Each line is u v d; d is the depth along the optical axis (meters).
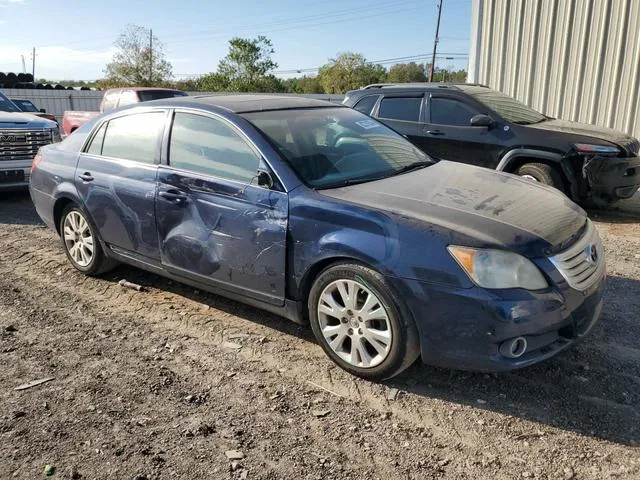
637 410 3.15
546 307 3.06
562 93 11.24
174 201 4.26
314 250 3.52
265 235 3.74
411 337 3.27
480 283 3.04
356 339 3.48
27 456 2.85
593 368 3.58
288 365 3.72
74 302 4.81
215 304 4.70
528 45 11.57
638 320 4.24
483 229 3.18
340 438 2.99
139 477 2.70
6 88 29.03
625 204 8.39
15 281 5.32
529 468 2.74
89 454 2.87
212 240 4.06
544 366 3.62
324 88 69.88
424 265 3.14
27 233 6.99
